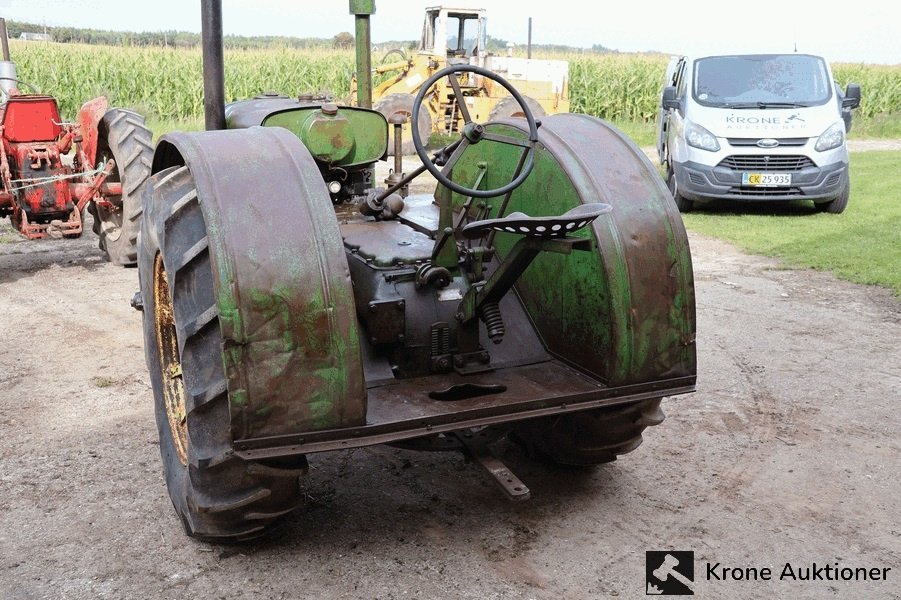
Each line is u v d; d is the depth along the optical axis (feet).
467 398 9.16
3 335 17.63
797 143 31.27
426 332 9.86
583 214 7.78
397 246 10.32
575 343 9.97
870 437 13.01
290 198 8.09
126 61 69.10
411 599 8.66
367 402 8.78
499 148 10.90
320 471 11.54
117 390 14.67
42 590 8.79
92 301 20.26
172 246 8.37
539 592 8.83
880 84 75.77
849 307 20.38
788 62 34.60
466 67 8.80
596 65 76.48
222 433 8.17
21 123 22.26
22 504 10.62
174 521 10.21
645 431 13.17
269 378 7.82
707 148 31.99
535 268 10.64
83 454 12.10
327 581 8.98
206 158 8.28
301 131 12.19
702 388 15.08
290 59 77.15
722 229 29.58
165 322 10.27
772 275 23.47
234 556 9.43
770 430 13.26
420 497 10.86
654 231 9.36
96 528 10.04
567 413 9.73
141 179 21.91
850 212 32.71
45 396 14.37
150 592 8.77
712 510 10.68
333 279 7.93
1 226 29.40
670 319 9.42
